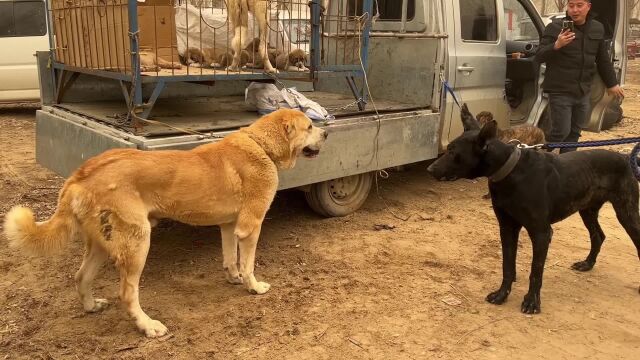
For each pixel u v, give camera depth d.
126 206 3.19
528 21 7.99
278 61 5.36
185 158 3.49
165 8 4.97
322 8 5.39
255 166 3.69
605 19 8.24
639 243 4.09
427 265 4.50
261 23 5.07
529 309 3.73
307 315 3.67
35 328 3.43
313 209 5.48
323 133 4.03
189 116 5.04
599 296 4.02
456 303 3.86
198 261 4.50
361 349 3.30
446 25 5.81
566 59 5.99
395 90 6.19
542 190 3.56
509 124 7.15
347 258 4.61
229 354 3.22
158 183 3.33
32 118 10.76
